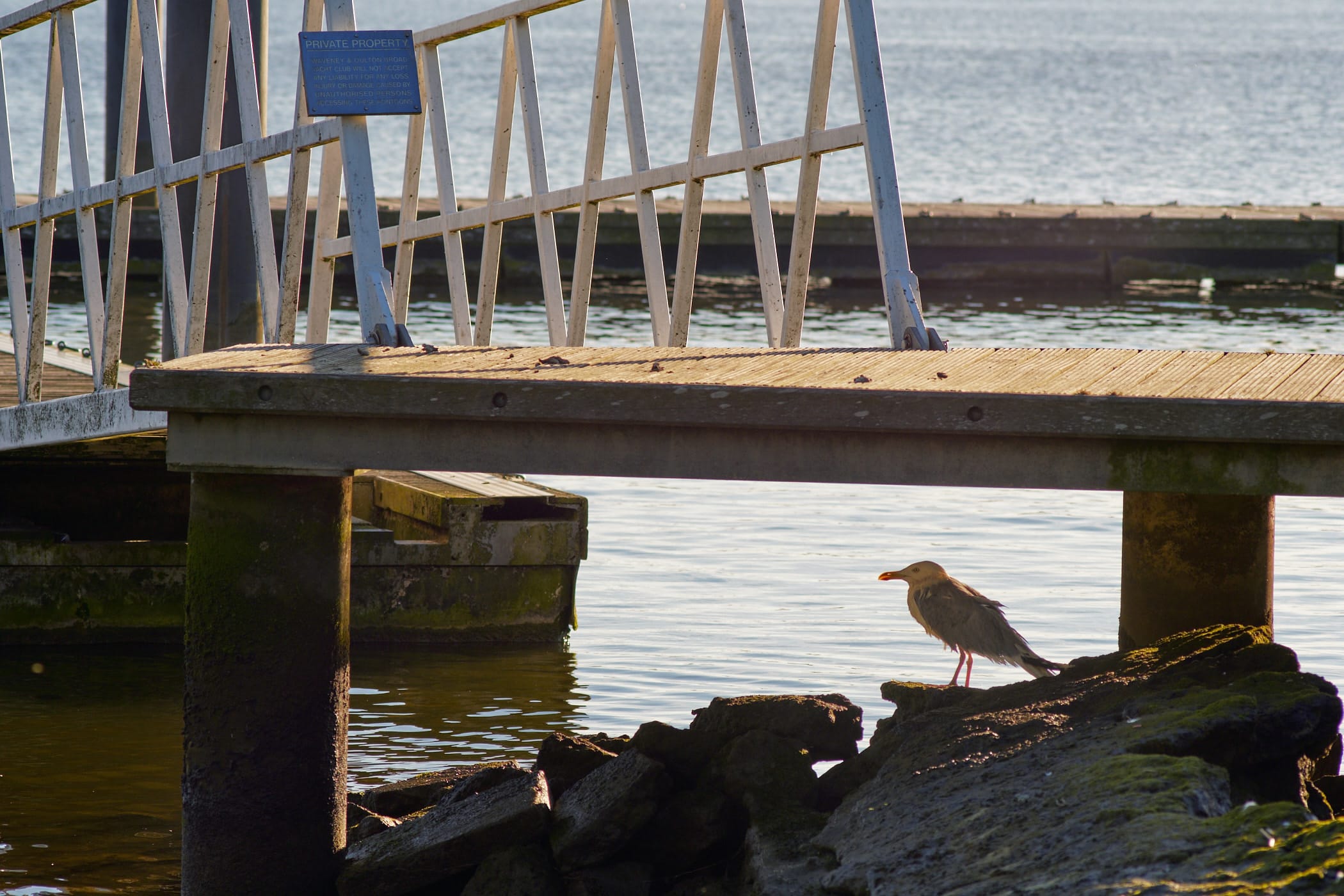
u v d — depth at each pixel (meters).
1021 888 7.35
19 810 12.65
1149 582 11.76
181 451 9.64
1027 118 121.50
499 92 15.00
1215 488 9.01
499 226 14.95
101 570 17.58
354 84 11.67
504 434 9.42
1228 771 8.66
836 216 49.72
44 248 16.09
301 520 9.87
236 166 13.41
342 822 10.36
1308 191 80.75
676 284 12.82
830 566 20.53
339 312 42.38
